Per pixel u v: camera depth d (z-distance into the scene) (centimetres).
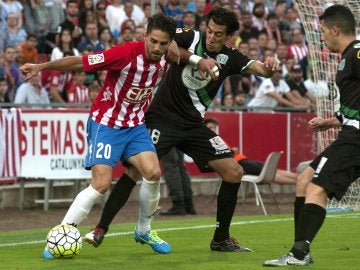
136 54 1728
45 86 3588
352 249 1988
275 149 3950
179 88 1889
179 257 1825
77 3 3881
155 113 1916
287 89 4112
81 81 3550
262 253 1906
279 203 3706
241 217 2984
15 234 2398
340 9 1623
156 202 1845
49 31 3841
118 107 1770
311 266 1659
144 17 4253
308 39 3303
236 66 1886
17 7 3722
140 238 1897
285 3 4828
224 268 1647
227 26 1831
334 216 2941
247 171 3484
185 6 4259
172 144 1900
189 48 1861
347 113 1602
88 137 1819
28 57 3588
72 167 3288
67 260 1772
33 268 1645
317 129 1791
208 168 1920
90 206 1797
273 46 4375
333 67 3262
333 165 1578
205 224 2697
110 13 4116
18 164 3152
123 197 1831
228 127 3766
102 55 1719
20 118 3156
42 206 3422
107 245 2062
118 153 1781
